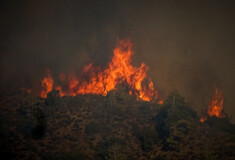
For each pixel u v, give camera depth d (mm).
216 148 83562
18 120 93062
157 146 85188
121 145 84188
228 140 88750
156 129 92125
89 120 96312
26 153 78812
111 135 89188
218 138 90000
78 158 76438
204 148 83062
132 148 83875
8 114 96375
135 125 93812
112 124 94375
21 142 83688
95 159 78125
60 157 76750
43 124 91438
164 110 95562
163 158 77312
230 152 80625
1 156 75000
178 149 82938
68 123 93812
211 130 95125
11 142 82688
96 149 82812
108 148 81562
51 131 89812
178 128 88750
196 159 76812
